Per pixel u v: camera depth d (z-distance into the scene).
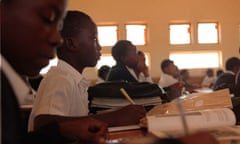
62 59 1.29
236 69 4.47
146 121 0.85
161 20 9.10
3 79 0.44
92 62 1.35
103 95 1.36
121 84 1.48
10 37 0.57
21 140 0.47
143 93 1.40
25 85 0.55
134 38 9.09
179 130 0.71
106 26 9.04
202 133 0.49
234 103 1.01
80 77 1.23
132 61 2.63
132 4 9.06
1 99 0.42
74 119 0.98
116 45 2.67
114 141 0.73
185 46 9.20
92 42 1.34
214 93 1.01
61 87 1.10
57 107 1.05
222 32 9.23
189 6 9.17
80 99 1.21
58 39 0.64
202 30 9.27
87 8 8.91
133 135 0.83
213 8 9.22
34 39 0.58
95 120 0.90
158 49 9.07
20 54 0.58
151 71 9.01
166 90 2.08
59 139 0.83
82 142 0.81
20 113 0.47
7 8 0.57
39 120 0.99
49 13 0.59
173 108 0.96
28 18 0.57
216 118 0.79
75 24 1.29
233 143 0.72
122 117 1.04
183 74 8.12
